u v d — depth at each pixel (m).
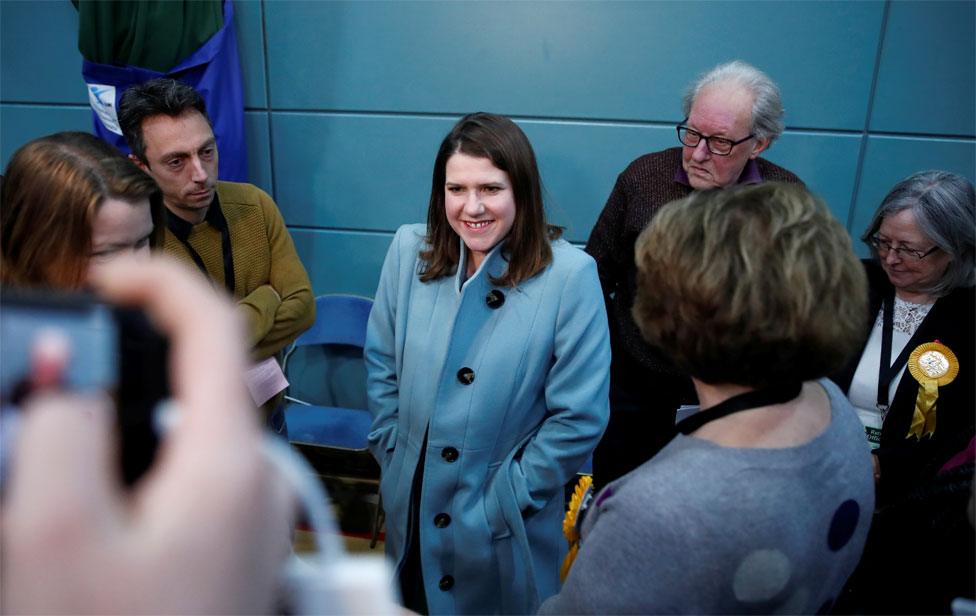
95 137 0.91
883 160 2.26
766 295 0.63
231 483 0.20
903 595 0.89
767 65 2.22
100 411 0.22
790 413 0.69
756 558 0.62
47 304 0.23
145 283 0.24
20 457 0.19
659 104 2.32
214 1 2.24
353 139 2.53
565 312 1.34
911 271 1.44
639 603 0.64
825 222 0.68
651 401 1.98
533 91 2.38
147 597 0.19
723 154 1.74
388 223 2.61
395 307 1.52
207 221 1.61
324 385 2.80
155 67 2.25
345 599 0.36
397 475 1.48
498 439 1.40
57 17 2.51
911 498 0.91
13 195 0.83
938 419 1.42
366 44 2.41
